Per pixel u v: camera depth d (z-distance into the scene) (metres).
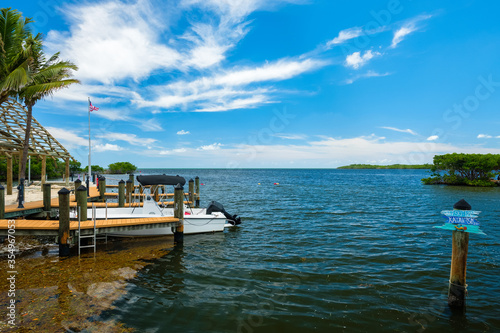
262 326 5.56
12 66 15.50
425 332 5.39
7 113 23.11
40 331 5.11
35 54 16.38
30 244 11.16
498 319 5.85
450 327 5.57
